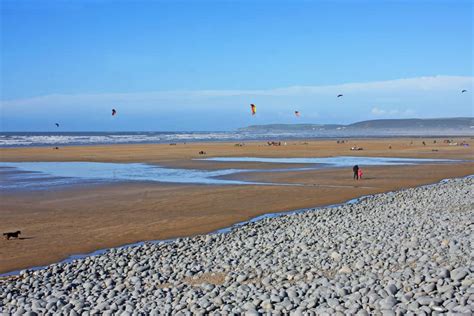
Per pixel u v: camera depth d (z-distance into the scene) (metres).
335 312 11.31
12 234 22.67
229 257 17.70
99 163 63.47
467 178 45.81
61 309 13.34
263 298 12.74
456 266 13.32
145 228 24.83
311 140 162.25
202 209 29.84
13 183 42.06
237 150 91.50
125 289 15.09
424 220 21.22
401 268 14.06
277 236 20.62
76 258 19.77
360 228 20.70
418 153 83.31
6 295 15.05
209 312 12.42
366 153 83.06
